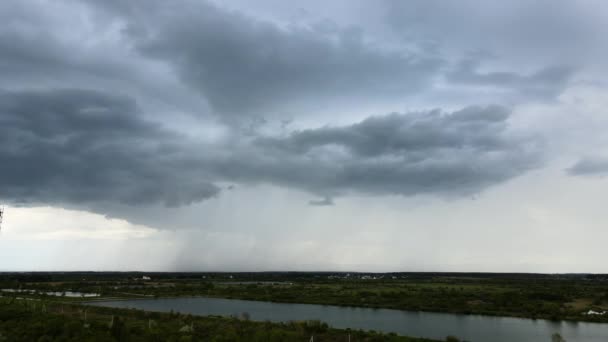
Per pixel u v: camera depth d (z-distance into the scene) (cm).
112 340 4516
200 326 5862
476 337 6975
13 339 4381
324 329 5975
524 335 7181
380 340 5338
